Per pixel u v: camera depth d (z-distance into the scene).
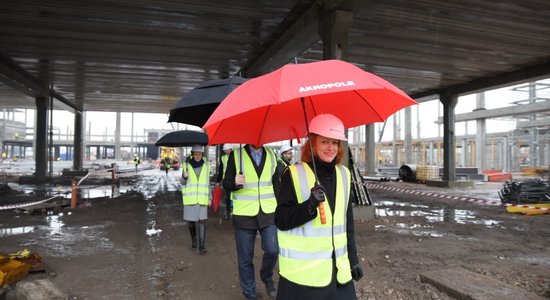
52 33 12.82
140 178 27.73
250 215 4.07
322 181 2.30
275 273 5.22
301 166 2.34
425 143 42.75
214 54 15.20
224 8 10.58
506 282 4.82
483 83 18.98
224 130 2.91
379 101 2.56
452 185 20.47
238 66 17.17
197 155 6.45
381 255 6.21
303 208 2.16
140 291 4.72
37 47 14.47
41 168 23.34
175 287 4.87
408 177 23.70
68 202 12.59
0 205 12.48
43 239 7.61
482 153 28.78
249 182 4.12
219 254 6.44
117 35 12.95
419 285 4.72
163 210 11.66
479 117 28.56
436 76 18.55
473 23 11.50
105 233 8.20
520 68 17.05
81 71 18.50
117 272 5.47
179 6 10.45
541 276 5.07
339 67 2.24
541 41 13.23
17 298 4.32
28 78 19.81
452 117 21.11
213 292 4.70
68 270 5.56
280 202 2.30
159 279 5.17
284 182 2.33
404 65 16.55
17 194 16.05
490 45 13.67
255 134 3.04
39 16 11.27
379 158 46.78
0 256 5.20
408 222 9.37
